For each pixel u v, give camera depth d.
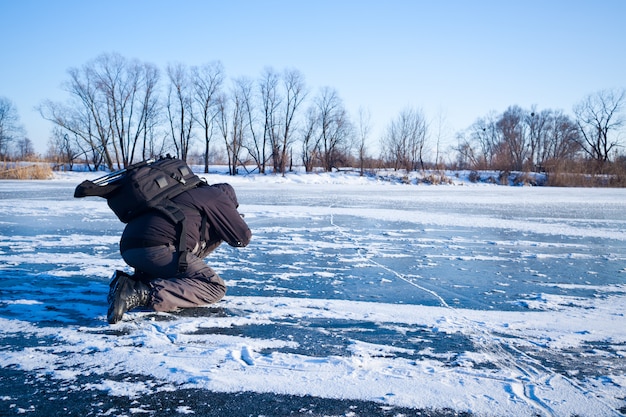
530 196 19.70
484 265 5.40
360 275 4.80
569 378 2.48
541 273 5.03
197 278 3.53
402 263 5.43
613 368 2.61
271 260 5.48
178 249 3.45
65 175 32.19
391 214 10.83
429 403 2.20
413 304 3.81
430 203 14.55
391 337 3.06
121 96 45.28
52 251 5.75
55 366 2.54
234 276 4.67
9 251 5.74
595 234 8.09
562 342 3.01
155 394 2.25
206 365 2.56
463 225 9.03
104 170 45.31
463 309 3.70
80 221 8.68
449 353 2.80
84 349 2.77
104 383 2.35
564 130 60.62
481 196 19.08
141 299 3.34
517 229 8.58
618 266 5.44
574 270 5.20
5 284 4.18
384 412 2.11
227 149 44.16
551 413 2.12
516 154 56.66
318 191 21.16
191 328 3.13
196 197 3.58
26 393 2.25
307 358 2.68
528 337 3.09
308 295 4.02
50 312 3.43
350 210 11.65
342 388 2.33
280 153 45.47
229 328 3.16
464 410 2.14
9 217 9.23
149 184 3.48
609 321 3.44
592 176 36.59
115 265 4.97
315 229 8.11
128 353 2.71
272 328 3.19
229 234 3.62
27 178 29.17
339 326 3.26
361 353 2.78
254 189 22.50
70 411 2.09
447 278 4.74
